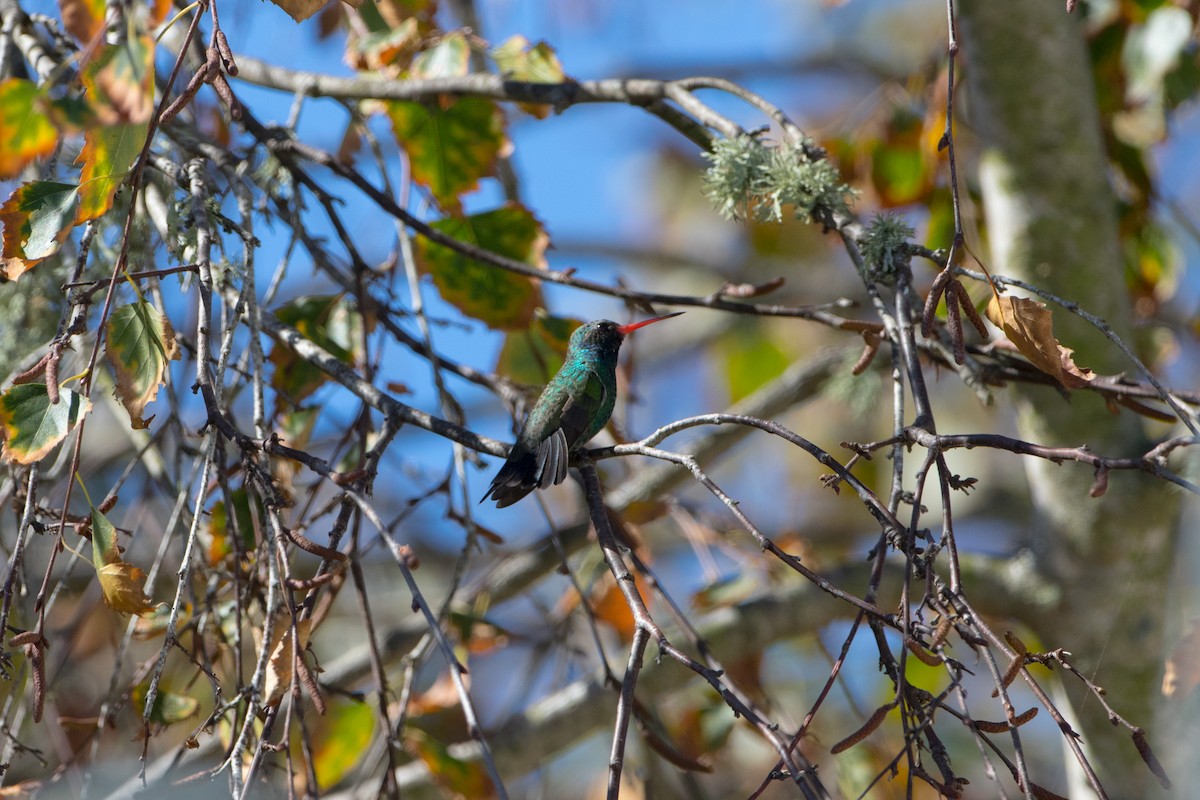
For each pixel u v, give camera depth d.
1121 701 8.33
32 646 5.04
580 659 9.78
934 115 9.23
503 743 9.01
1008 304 5.79
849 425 15.20
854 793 8.48
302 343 6.80
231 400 6.52
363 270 8.03
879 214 6.64
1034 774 12.50
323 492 13.42
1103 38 9.85
